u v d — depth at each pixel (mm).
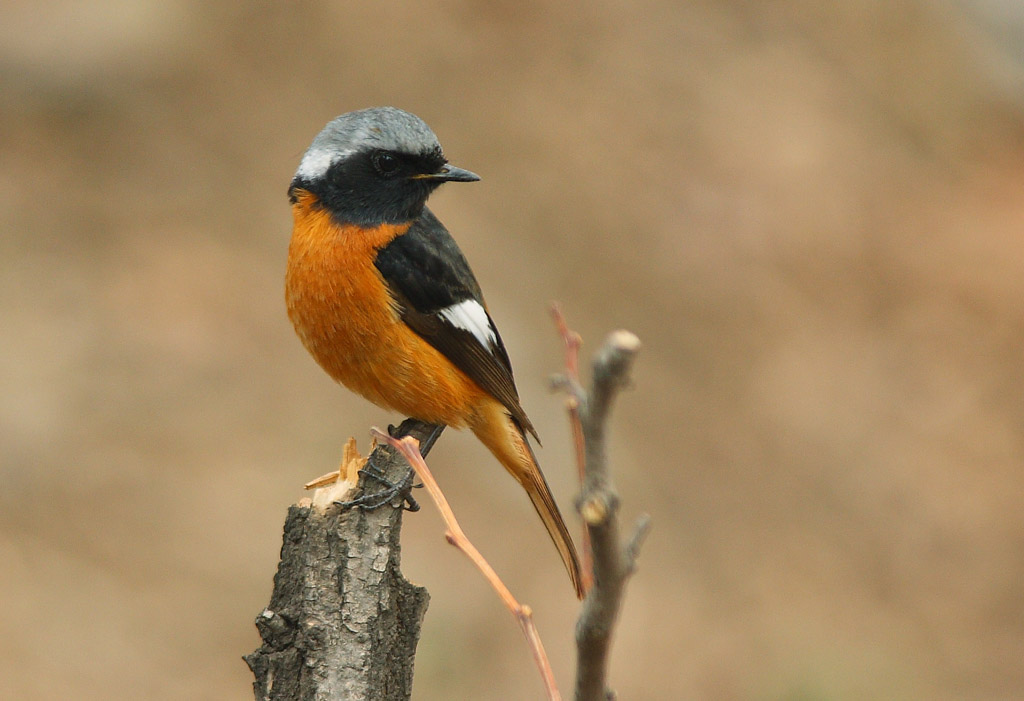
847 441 16953
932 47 25734
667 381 16906
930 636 14289
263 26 19234
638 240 18609
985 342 19156
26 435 13117
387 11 20141
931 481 16672
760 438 16625
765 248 19328
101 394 13852
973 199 22391
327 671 4984
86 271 15219
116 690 11148
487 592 12977
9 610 11531
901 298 19562
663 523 14867
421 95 19094
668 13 22719
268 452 13773
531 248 17609
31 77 17391
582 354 16469
